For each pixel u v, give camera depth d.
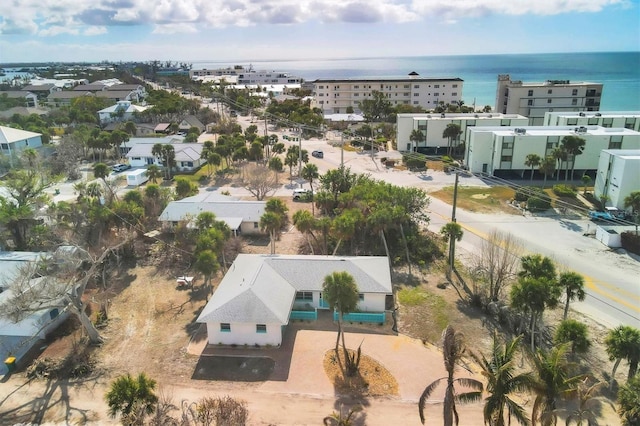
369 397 33.91
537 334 41.16
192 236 57.19
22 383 36.09
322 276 45.09
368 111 153.62
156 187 68.62
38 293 37.78
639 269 53.56
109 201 66.38
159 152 96.31
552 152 86.25
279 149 111.44
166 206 67.25
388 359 38.19
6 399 34.31
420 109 159.12
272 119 160.88
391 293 43.00
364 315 43.38
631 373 33.19
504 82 142.38
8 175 82.12
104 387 35.41
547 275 40.50
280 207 60.62
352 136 131.62
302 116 150.25
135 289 50.50
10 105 165.88
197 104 171.25
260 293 40.81
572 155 86.19
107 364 38.06
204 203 66.88
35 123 134.50
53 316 43.75
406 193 61.19
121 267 55.56
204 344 40.41
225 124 145.75
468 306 46.34
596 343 40.00
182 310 46.16
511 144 91.88
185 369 37.12
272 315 38.91
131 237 56.91
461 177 94.00
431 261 56.25
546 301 36.91
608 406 32.59
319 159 110.88
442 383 35.34
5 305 37.25
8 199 64.00
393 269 54.19
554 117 114.56
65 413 32.78
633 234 58.38
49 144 111.62
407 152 116.12
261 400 33.56
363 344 40.22
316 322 43.62
